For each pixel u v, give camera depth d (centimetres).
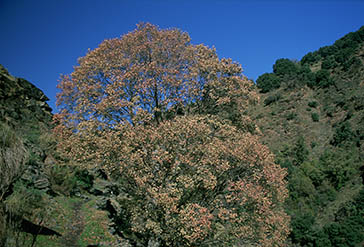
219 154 1412
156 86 1692
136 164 1302
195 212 1189
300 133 6078
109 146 1270
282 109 7188
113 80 1592
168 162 1319
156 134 1309
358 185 4197
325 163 4841
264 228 1498
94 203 2131
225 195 1433
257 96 1914
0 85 2841
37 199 1605
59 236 1391
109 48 1786
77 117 1570
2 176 1055
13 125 2414
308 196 4366
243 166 1518
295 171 4853
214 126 1655
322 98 7138
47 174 2002
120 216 1938
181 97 1714
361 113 5631
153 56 1802
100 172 2892
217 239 1426
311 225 3756
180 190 1262
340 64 7988
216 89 1831
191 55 1905
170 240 1319
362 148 4778
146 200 1364
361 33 9069
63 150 1565
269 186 1573
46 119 3297
